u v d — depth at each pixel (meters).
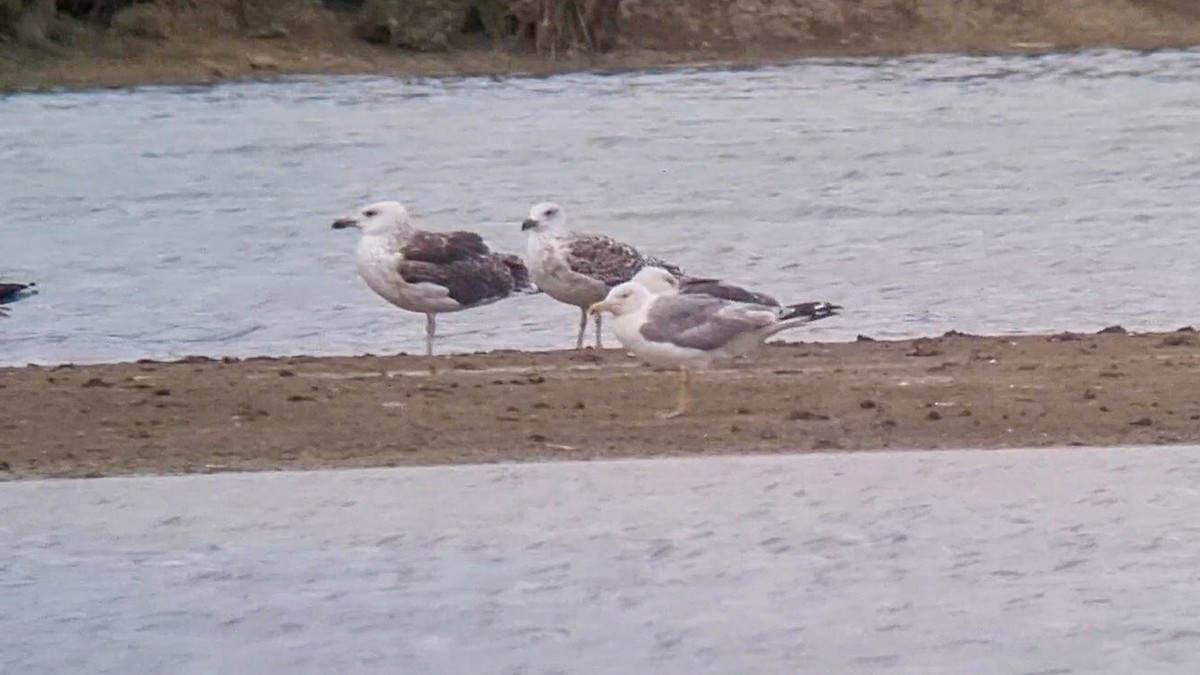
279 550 13.03
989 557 12.80
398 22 68.81
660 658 11.29
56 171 40.91
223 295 26.31
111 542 13.23
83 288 27.02
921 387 17.20
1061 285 26.52
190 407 16.88
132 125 50.56
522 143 45.53
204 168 41.47
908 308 24.77
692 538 13.12
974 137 45.97
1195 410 16.17
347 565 12.80
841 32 72.44
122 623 11.84
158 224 33.56
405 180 39.47
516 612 11.98
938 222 33.09
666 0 71.88
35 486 14.54
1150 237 31.06
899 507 13.67
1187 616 11.77
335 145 45.50
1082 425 15.76
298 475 14.70
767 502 13.88
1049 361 18.41
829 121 49.81
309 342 22.92
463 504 13.93
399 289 19.55
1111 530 13.20
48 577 12.61
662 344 15.98
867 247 30.44
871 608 11.97
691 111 52.81
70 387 17.83
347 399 17.06
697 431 15.70
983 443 15.30
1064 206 34.94
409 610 12.03
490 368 18.62
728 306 16.08
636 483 14.33
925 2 73.88
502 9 70.06
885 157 42.53
